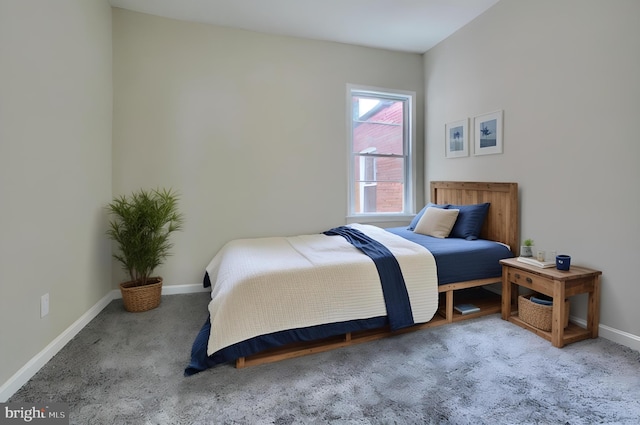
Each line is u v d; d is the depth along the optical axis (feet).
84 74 8.17
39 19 6.24
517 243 9.27
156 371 6.10
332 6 9.83
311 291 6.73
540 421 4.74
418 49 13.00
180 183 10.69
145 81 10.27
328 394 5.41
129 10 10.07
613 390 5.41
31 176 5.98
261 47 11.35
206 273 10.52
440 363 6.33
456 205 11.19
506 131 9.63
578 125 7.66
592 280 7.23
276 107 11.58
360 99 13.10
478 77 10.62
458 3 9.82
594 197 7.37
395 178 13.60
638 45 6.51
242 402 5.21
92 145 8.66
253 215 11.49
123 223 9.60
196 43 10.68
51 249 6.64
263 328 6.26
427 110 13.25
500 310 8.97
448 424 4.70
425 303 7.68
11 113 5.43
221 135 11.02
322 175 12.26
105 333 7.73
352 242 9.18
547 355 6.57
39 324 6.20
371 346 7.07
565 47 7.91
